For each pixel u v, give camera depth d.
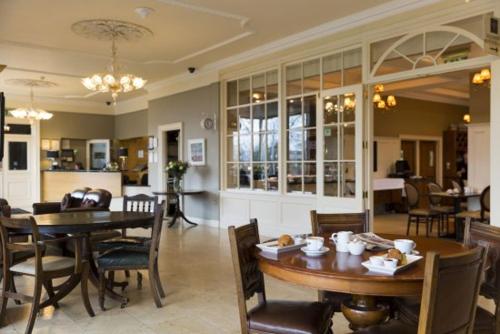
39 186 11.67
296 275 2.10
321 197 5.77
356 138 5.33
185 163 8.42
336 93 5.59
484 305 3.64
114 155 12.99
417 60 4.79
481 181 7.43
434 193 7.34
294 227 6.52
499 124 4.11
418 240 2.82
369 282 1.94
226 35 6.14
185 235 7.21
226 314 3.53
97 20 5.46
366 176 5.27
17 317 3.48
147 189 10.20
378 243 2.57
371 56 5.29
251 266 2.49
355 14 5.31
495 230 2.41
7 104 10.99
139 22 5.55
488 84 7.29
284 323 2.23
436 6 4.59
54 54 7.08
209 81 8.06
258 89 7.17
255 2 4.92
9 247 3.28
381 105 8.52
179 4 4.94
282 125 6.66
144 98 11.53
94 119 12.66
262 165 7.16
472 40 4.29
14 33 5.98
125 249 3.93
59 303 3.82
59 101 11.93
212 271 4.88
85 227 3.54
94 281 3.91
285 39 6.33
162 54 7.15
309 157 6.29
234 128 7.73
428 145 11.81
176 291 4.14
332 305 2.60
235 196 7.64
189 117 8.66
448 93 10.88
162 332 3.17
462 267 1.74
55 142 12.07
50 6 4.99
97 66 7.93
